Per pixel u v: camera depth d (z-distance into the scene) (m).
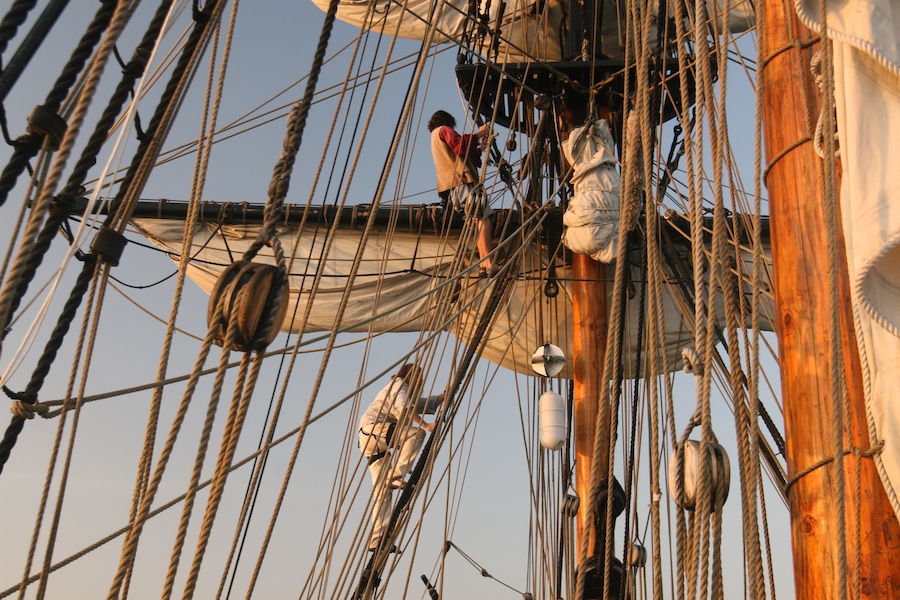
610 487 4.66
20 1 2.67
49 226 3.19
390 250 11.26
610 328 4.00
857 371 3.85
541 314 10.52
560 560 9.82
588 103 10.44
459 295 9.70
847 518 3.68
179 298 4.43
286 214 11.25
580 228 9.56
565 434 8.92
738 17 10.57
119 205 3.95
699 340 3.68
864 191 3.63
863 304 3.53
